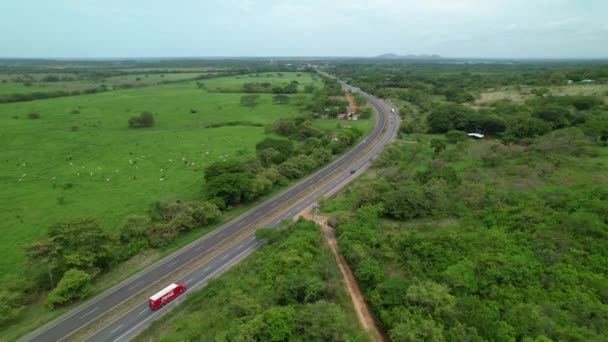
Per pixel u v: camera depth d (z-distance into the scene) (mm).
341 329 47750
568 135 120812
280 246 70875
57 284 61375
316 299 55562
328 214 90375
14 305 57125
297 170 117812
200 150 143500
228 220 89875
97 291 63375
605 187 81375
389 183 99562
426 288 52750
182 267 70938
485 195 85688
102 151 140875
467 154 126000
